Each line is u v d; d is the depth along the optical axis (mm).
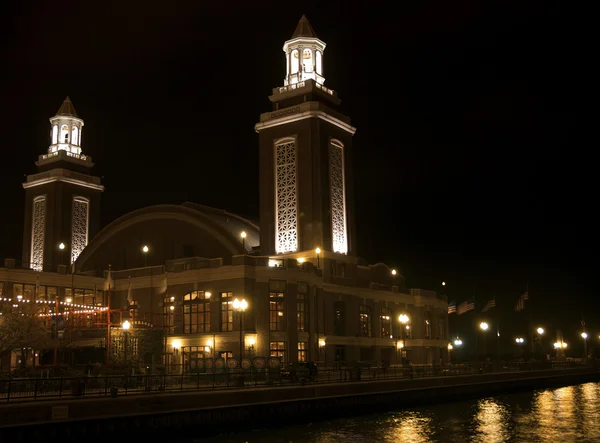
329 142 88625
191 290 76500
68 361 69750
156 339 69000
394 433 44594
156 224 92250
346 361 80562
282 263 77062
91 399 38906
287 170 87562
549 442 42062
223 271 74125
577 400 65312
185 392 44250
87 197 106875
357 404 52969
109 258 95500
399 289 103625
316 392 50969
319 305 80062
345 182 90438
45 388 45594
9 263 77312
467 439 42812
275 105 91062
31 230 105688
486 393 69125
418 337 103438
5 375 52094
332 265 86125
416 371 69875
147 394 42344
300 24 93688
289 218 86312
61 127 108875
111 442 38062
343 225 89312
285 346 73438
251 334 71625
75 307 75000
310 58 92000
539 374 83000
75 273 83000
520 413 54812
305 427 46656
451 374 73312
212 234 87250
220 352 72438
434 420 50500
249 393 46375
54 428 35875
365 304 92188
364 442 41438
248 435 43219
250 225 97500
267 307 73375
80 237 105250
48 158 106750
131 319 72125
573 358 136500
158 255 91000
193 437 41844
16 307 61219
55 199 103062
